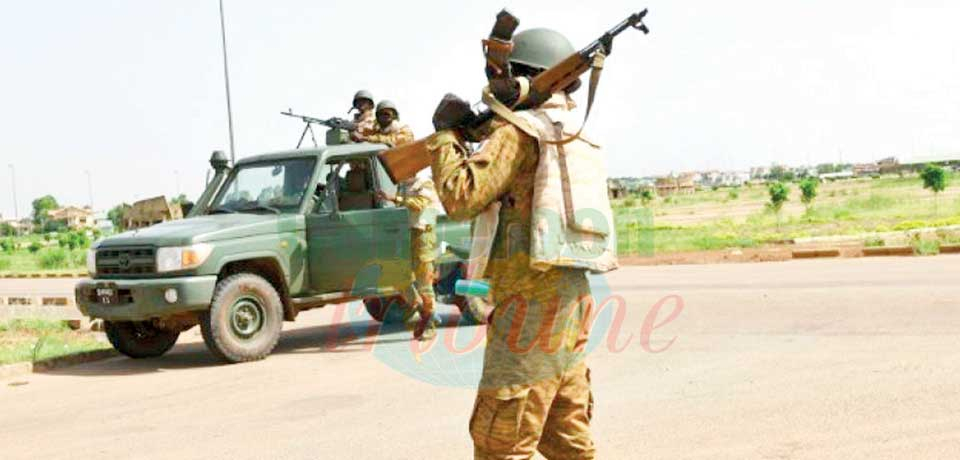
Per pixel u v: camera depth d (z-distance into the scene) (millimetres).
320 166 9867
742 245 25203
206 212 10289
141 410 7016
